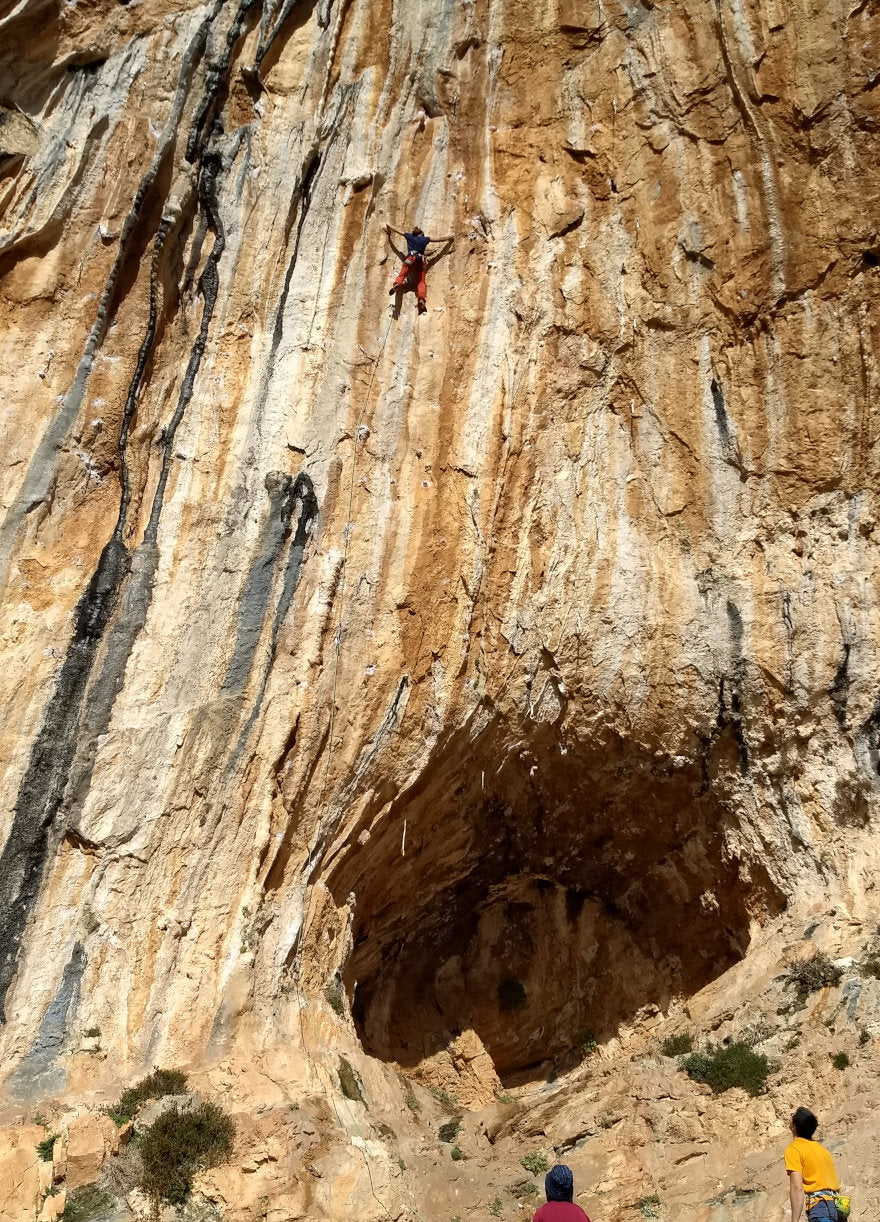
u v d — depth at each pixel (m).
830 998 9.56
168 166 12.16
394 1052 13.04
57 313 11.76
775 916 11.50
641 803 12.64
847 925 10.15
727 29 11.77
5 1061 8.84
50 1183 7.88
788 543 11.41
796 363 11.42
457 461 11.85
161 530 11.32
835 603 11.01
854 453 11.14
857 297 11.13
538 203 12.66
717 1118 9.11
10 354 11.51
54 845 9.82
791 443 11.40
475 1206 9.16
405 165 12.90
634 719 11.75
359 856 11.36
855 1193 7.56
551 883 13.91
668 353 12.05
